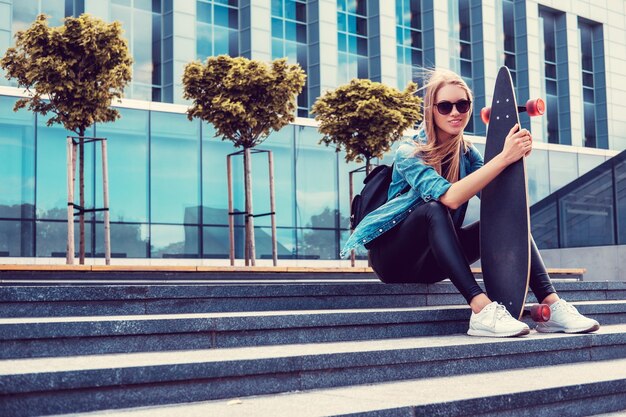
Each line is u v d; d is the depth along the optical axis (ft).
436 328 13.71
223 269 31.55
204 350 10.93
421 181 13.94
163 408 8.46
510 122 13.61
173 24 70.38
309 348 11.18
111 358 9.78
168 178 62.34
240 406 8.55
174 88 69.72
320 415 7.89
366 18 86.07
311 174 69.46
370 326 12.86
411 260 14.90
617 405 10.81
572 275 38.99
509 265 13.37
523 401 9.59
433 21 90.12
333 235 69.87
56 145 57.88
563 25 106.32
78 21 37.70
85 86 37.63
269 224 66.54
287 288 14.38
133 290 12.92
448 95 14.25
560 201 56.24
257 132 45.14
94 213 58.85
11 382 7.74
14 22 62.18
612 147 109.19
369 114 47.09
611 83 110.63
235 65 44.34
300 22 80.64
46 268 27.14
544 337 12.67
